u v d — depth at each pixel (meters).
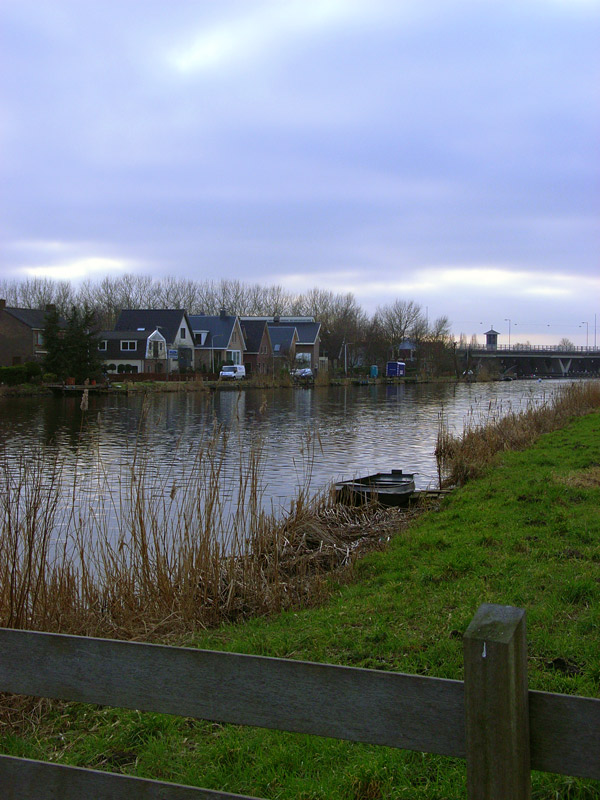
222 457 8.72
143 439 22.94
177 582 6.64
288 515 10.14
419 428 26.77
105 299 93.81
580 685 3.97
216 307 101.25
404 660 4.52
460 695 1.91
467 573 6.37
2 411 33.56
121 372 57.94
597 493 9.27
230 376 60.25
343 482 12.67
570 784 3.11
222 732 3.85
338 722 2.04
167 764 3.57
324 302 106.56
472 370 91.69
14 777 2.31
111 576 6.52
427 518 9.51
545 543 7.06
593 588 5.48
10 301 90.06
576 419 21.84
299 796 3.19
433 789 3.16
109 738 3.90
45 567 5.91
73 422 28.61
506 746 1.81
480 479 11.80
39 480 7.84
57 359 46.06
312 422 29.25
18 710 4.28
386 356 84.81
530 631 4.78
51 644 2.33
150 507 8.45
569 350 114.94
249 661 2.12
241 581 6.85
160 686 2.22
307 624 5.53
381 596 5.96
